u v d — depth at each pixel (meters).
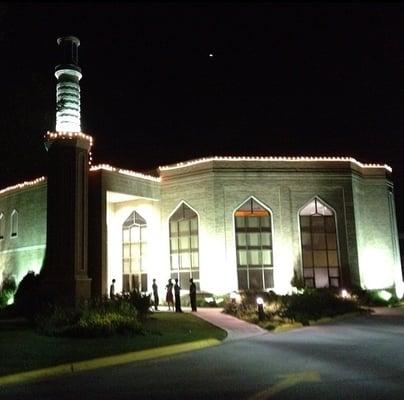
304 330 18.61
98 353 12.33
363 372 10.27
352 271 30.56
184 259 30.50
